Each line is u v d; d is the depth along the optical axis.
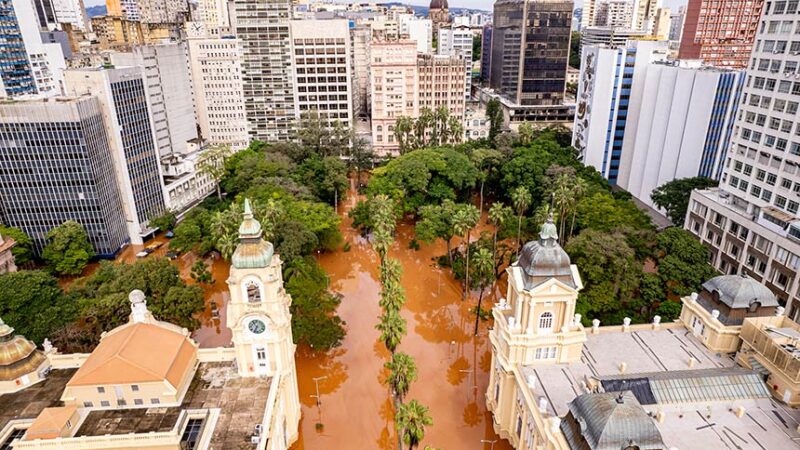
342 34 178.50
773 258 90.00
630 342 68.44
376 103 185.75
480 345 90.31
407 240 132.88
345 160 170.88
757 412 55.88
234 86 180.62
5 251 101.56
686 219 115.19
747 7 195.38
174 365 59.66
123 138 122.88
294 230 102.75
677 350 66.62
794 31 87.69
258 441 53.22
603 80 148.75
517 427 63.34
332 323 83.56
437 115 174.12
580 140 164.38
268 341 61.56
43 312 78.12
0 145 109.12
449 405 75.56
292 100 186.25
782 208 92.06
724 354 65.38
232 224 103.69
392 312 71.44
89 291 86.25
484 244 102.75
